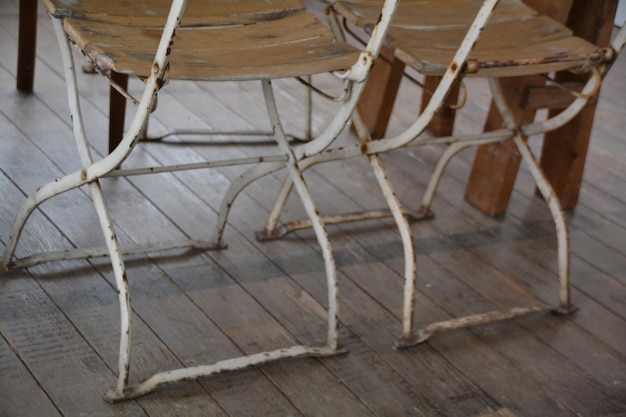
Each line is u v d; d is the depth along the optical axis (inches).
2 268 73.4
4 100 102.0
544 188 81.0
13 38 119.3
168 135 100.1
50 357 65.7
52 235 79.9
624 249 95.2
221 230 81.4
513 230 95.3
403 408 66.7
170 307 73.5
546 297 84.1
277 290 78.2
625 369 75.5
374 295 79.9
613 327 81.3
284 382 67.5
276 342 71.7
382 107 106.2
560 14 90.7
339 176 99.6
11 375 63.3
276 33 68.0
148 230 83.3
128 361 62.2
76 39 60.3
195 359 68.2
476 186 98.1
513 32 77.0
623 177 112.0
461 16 78.8
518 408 68.6
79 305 71.9
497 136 80.9
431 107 68.0
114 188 88.8
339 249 86.0
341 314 76.5
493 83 79.7
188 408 63.2
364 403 66.6
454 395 69.1
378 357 72.0
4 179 86.7
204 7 69.3
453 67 65.2
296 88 121.6
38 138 95.5
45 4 63.7
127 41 61.6
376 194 97.1
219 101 113.2
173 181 92.2
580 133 98.0
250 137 104.9
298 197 93.8
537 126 81.4
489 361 73.8
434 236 91.4
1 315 69.1
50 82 108.5
